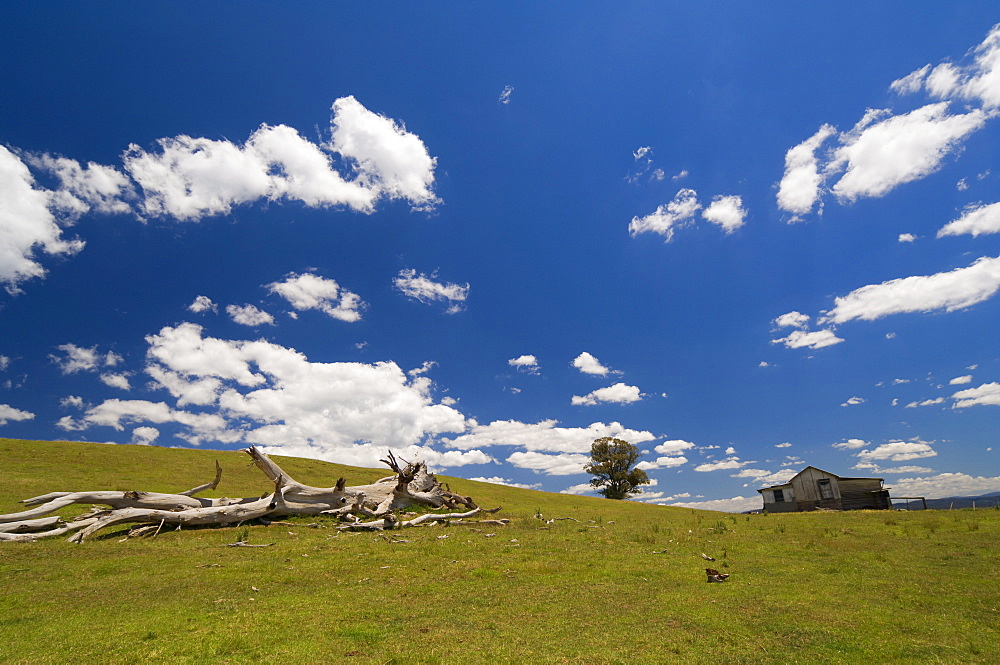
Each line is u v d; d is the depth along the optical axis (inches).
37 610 393.4
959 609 382.0
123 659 291.3
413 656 297.3
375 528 920.3
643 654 299.4
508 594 451.5
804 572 525.0
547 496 1963.6
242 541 721.6
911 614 370.3
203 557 623.2
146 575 523.8
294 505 963.3
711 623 358.6
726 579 497.0
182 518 823.7
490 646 313.6
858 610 382.9
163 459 1610.5
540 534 869.2
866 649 302.8
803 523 994.1
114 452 1606.8
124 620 367.2
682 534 845.2
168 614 382.9
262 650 307.1
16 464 1291.8
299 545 725.3
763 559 605.3
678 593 448.5
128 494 853.2
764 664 283.7
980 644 306.2
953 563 548.1
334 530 880.3
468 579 518.3
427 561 613.3
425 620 373.7
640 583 492.1
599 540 789.9
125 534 770.2
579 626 356.2
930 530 803.4
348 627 354.3
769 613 380.2
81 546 664.4
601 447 2962.6
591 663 286.8
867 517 1099.9
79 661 288.8
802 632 335.6
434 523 1018.1
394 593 455.5
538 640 325.7
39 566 548.1
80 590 455.8
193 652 302.7
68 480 1170.6
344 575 534.3
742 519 1162.6
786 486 1991.9
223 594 445.4
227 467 1630.2
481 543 759.7
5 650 304.2
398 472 1167.6
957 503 1679.4
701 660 289.7
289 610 396.8
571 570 561.0
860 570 526.6
